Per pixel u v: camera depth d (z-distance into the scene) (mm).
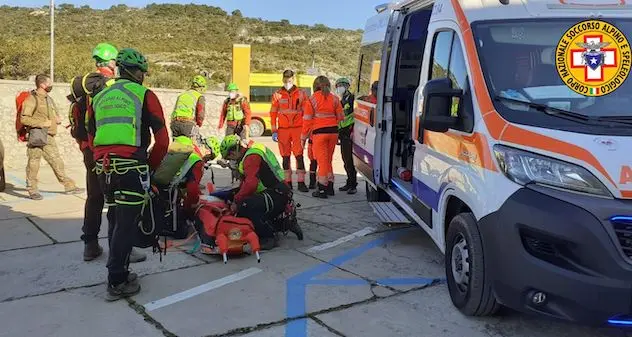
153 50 53750
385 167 6207
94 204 4918
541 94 3578
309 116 7926
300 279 4621
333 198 8117
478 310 3705
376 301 4168
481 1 4145
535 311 3162
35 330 3623
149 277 4621
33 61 27609
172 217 4871
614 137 3152
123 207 4004
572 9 3963
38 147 7609
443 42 4492
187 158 5242
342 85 8688
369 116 6738
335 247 5570
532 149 3209
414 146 5082
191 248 5406
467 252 3746
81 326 3695
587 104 3510
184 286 4426
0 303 4059
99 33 58594
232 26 74625
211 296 4230
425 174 4652
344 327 3719
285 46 66812
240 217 5305
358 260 5152
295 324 3760
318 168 8094
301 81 22250
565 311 3031
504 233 3223
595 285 2902
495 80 3666
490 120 3504
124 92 3998
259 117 21719
